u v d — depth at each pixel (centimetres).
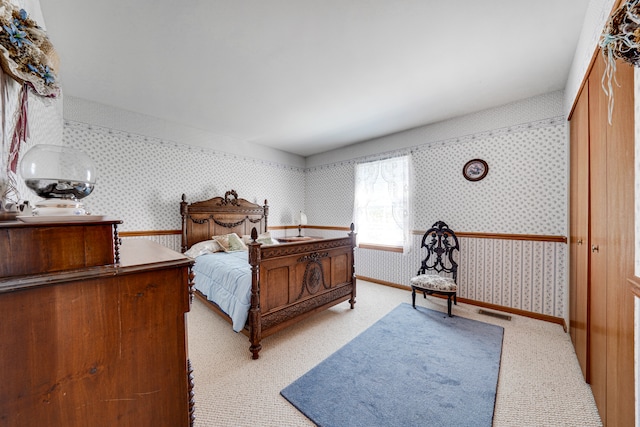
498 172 303
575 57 202
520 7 159
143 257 90
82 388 71
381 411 153
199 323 276
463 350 219
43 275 64
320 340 238
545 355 210
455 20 170
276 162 493
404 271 388
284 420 148
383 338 241
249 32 180
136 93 273
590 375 172
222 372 191
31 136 140
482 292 315
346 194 471
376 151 425
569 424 143
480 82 250
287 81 248
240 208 430
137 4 154
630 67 105
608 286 135
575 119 217
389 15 165
